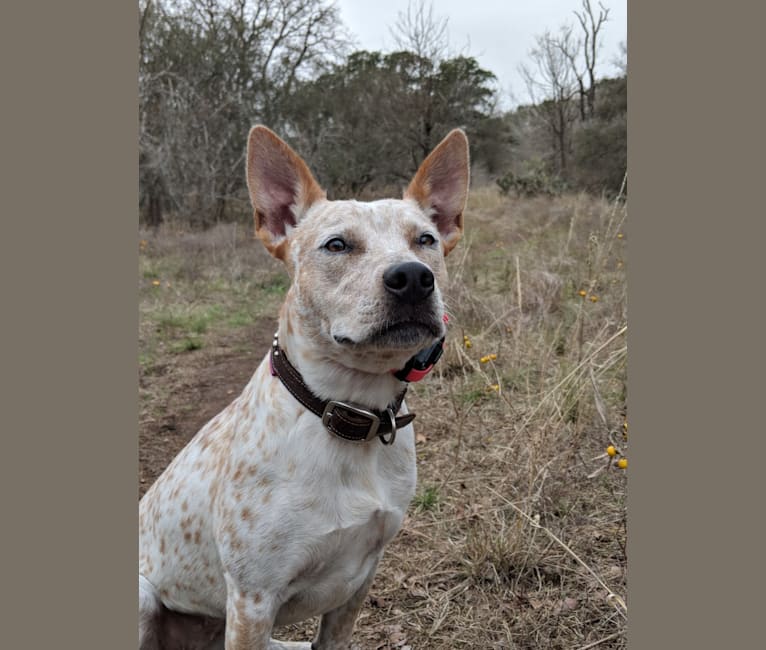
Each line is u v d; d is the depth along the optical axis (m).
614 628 0.70
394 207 0.60
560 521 0.85
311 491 0.56
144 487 0.98
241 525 0.56
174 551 0.64
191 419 1.26
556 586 0.77
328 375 0.56
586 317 1.27
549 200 4.61
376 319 0.53
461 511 0.89
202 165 4.22
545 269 1.82
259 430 0.58
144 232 3.49
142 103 4.09
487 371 1.24
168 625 0.68
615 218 1.79
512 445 0.94
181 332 1.88
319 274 0.56
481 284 1.88
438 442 1.07
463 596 0.76
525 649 0.69
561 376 1.06
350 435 0.57
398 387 0.59
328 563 0.58
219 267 2.74
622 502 0.87
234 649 0.57
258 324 2.02
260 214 0.64
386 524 0.60
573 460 0.92
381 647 0.71
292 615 0.62
